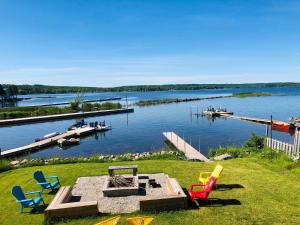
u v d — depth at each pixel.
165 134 32.16
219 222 7.62
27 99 157.75
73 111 61.34
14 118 52.28
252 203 8.83
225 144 27.62
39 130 41.44
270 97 115.06
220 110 59.00
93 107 67.94
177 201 8.57
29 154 24.78
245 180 11.13
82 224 7.74
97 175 12.41
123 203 9.12
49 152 26.86
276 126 38.03
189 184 10.95
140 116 56.78
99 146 29.03
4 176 12.98
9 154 24.94
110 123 44.72
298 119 41.03
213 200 9.21
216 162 14.51
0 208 9.16
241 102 90.75
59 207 8.11
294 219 7.67
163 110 68.88
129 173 12.61
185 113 61.00
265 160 14.54
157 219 7.91
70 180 11.85
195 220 7.79
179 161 15.05
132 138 32.81
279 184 10.53
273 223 7.48
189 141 29.58
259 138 19.38
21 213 8.75
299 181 10.84
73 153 26.14
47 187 10.70
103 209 8.70
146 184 10.95
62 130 41.06
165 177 11.79
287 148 15.30
